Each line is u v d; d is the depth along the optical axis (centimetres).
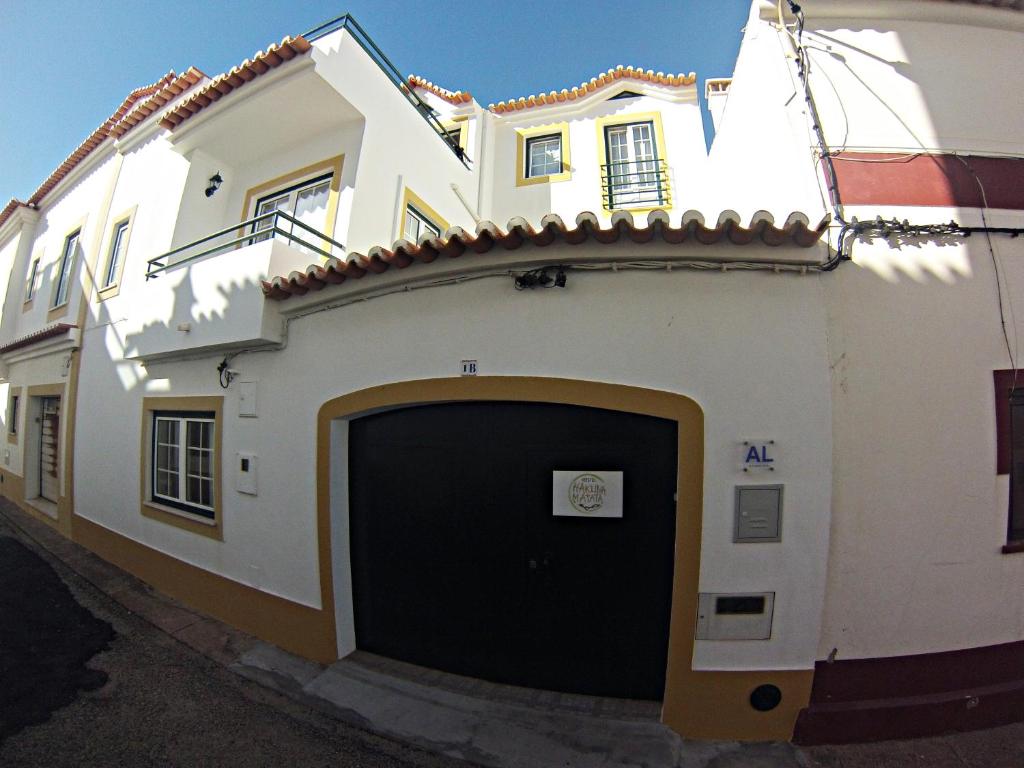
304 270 446
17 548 667
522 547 338
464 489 354
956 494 285
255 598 427
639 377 296
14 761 266
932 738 280
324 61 481
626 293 302
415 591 370
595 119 792
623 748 279
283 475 412
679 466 290
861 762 265
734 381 286
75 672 363
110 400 643
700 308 293
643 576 317
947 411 286
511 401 329
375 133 548
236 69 489
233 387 462
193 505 511
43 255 959
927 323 290
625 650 320
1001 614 288
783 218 352
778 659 285
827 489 279
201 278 462
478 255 321
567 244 300
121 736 292
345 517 391
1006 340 292
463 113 799
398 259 332
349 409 374
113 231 718
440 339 342
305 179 556
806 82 338
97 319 696
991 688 286
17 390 953
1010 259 299
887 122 331
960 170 318
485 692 333
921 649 285
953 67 344
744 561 283
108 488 630
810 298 288
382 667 367
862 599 283
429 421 367
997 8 343
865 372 286
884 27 353
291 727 304
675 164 735
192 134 563
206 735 295
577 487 325
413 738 291
